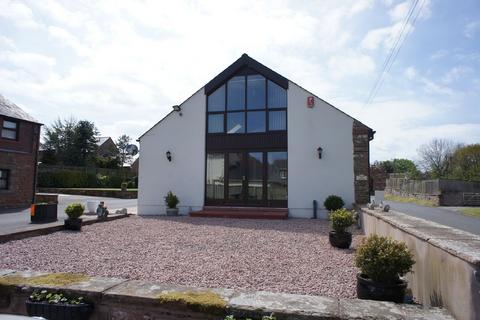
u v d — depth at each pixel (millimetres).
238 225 10211
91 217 11094
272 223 10711
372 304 3039
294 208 12594
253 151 13250
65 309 3195
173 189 13789
